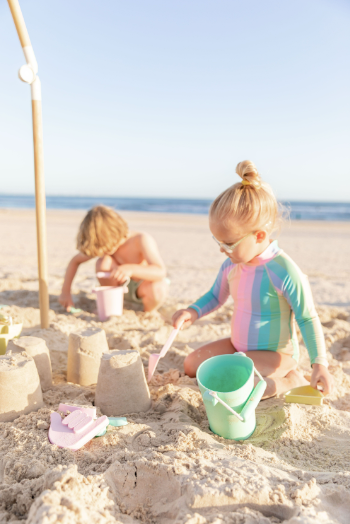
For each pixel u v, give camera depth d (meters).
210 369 1.92
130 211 30.39
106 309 3.35
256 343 2.18
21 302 3.81
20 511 1.25
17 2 2.20
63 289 3.60
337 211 36.66
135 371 1.90
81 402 1.89
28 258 7.33
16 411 1.74
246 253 1.99
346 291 5.11
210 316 3.75
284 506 1.21
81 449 1.54
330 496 1.29
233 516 1.17
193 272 6.49
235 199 1.89
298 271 2.07
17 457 1.45
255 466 1.39
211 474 1.32
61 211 27.84
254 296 2.14
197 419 1.89
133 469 1.37
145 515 1.26
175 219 20.52
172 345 2.89
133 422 1.77
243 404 1.69
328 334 3.17
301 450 1.65
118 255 3.65
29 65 2.36
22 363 1.82
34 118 2.45
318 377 1.89
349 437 1.74
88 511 1.15
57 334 2.77
